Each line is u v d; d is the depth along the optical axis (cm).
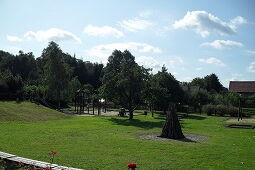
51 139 2416
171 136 2791
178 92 6550
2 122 3359
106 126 3556
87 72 11156
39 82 8194
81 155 1878
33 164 1373
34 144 2164
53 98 6494
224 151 2206
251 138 3028
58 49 6569
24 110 4291
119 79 4941
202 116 6181
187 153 2073
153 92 5306
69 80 6800
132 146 2255
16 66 10175
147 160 1820
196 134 3170
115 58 10662
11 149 1953
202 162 1828
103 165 1656
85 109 7225
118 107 7969
